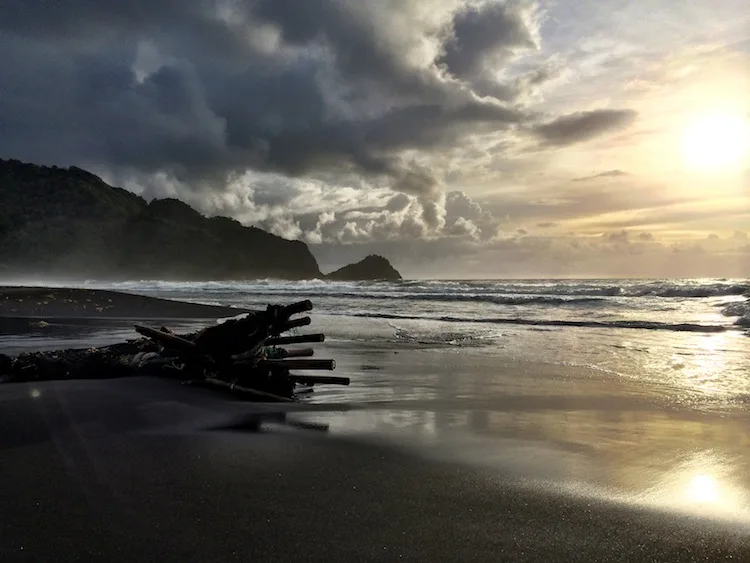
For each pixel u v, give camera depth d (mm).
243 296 32312
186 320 15000
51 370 5680
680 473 3291
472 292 32406
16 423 4070
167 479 3006
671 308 19234
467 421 4621
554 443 3945
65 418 4230
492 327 14055
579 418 4789
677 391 6078
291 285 53531
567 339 11414
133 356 5988
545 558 2195
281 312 5754
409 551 2229
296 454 3535
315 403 5344
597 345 10406
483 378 6965
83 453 3449
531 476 3186
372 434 4105
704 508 2736
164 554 2170
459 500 2783
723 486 3062
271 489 2889
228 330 5645
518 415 4887
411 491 2902
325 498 2773
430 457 3533
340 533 2379
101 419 4234
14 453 3428
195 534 2344
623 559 2199
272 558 2148
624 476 3213
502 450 3732
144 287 52250
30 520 2459
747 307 16375
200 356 5598
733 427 4504
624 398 5688
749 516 2639
